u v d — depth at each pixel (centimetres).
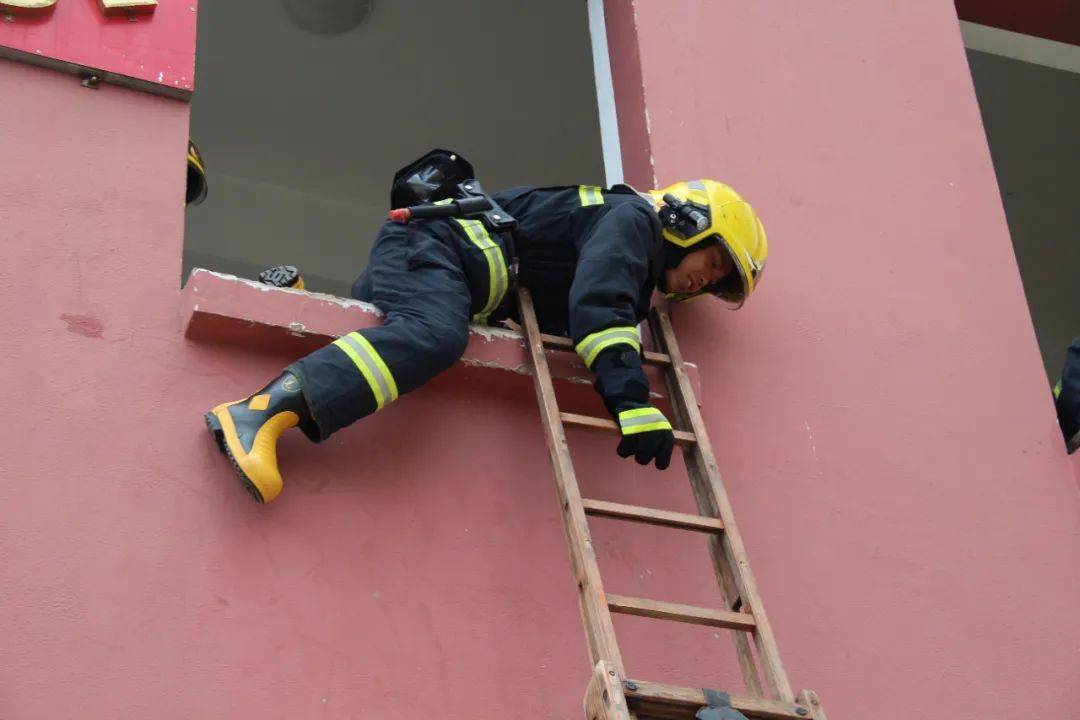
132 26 516
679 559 500
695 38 627
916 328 596
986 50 801
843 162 627
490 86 917
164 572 430
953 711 506
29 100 493
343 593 448
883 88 659
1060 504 574
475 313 504
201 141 932
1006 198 1052
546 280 518
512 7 862
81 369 452
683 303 557
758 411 545
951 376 590
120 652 414
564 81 916
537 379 492
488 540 476
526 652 460
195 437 455
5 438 433
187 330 468
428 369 468
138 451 446
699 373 543
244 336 473
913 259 615
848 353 578
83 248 473
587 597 426
